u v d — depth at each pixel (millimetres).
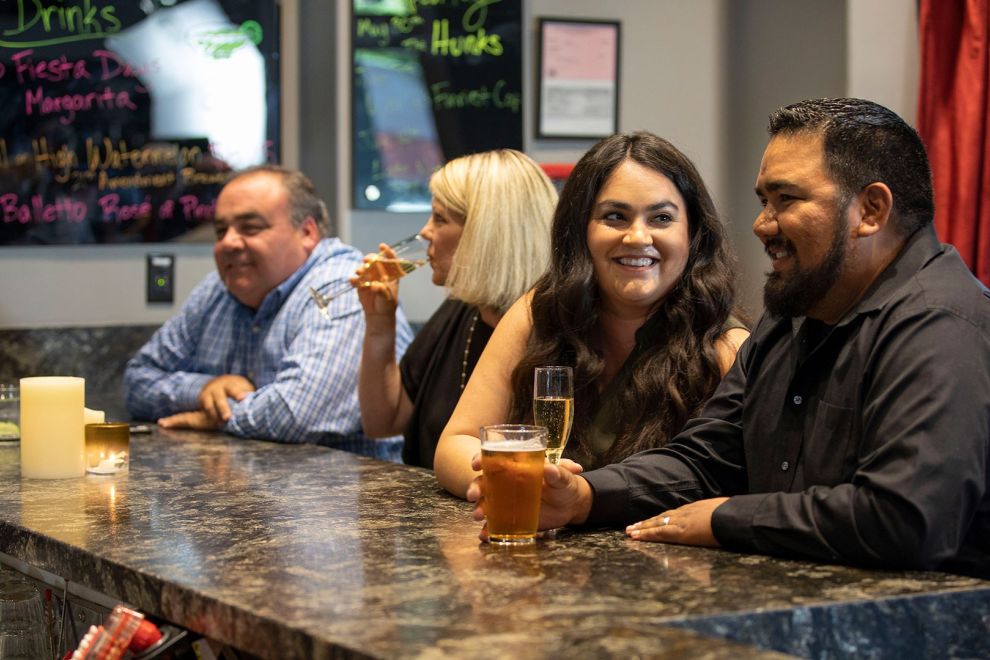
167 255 3938
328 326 3070
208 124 3926
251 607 1370
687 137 4156
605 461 2070
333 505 1987
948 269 1645
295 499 2049
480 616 1321
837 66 3641
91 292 3871
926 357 1543
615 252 2033
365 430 2857
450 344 2705
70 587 1871
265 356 3205
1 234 3748
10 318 3785
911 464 1500
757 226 1712
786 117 1681
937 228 3357
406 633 1260
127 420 3346
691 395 2045
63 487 2207
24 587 1990
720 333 2102
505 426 1693
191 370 3422
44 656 1961
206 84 3918
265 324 3297
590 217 2072
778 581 1478
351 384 3037
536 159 4051
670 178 2053
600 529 1789
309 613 1342
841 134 1628
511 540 1680
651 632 1247
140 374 3336
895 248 1672
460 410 2172
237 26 3934
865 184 1633
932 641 1416
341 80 3885
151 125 3871
